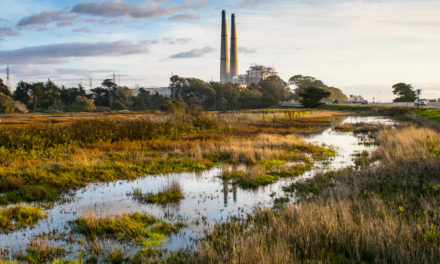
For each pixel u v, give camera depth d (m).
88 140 21.25
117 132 22.89
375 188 10.41
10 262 6.10
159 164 15.84
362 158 17.30
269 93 137.25
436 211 7.43
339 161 17.36
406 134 22.42
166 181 13.25
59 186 12.17
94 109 107.88
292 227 7.07
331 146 22.78
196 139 24.58
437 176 10.95
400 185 10.45
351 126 38.75
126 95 120.94
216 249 6.56
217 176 14.11
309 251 6.18
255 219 8.66
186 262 6.20
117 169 14.59
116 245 7.21
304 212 7.90
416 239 6.14
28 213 8.97
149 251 6.77
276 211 9.21
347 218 7.17
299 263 5.59
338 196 9.30
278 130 34.75
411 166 12.36
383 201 8.82
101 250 6.85
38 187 11.59
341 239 6.43
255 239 6.53
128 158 16.88
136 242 7.35
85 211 9.53
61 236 7.68
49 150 16.81
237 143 21.52
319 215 7.51
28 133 20.16
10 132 19.73
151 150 19.50
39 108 110.56
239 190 11.98
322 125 41.56
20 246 7.08
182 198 11.00
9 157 15.57
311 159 17.86
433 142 16.12
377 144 23.83
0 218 8.44
